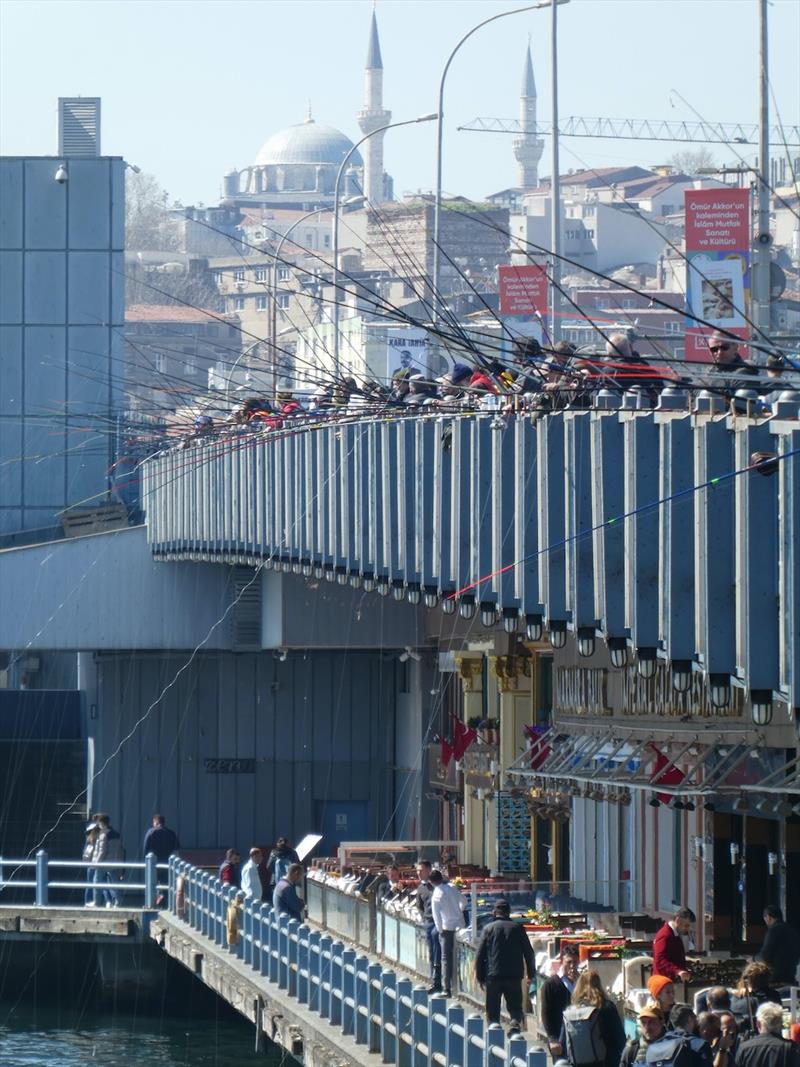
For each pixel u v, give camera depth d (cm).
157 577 9819
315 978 5938
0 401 11681
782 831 5419
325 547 6638
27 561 9850
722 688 3712
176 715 10650
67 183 11700
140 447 10912
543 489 4509
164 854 9138
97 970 8906
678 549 3819
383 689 10594
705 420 3722
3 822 11119
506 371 4750
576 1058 4062
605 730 6216
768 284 5234
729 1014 3700
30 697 11250
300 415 6512
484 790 7912
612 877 6656
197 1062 7750
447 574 5334
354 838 10594
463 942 5788
